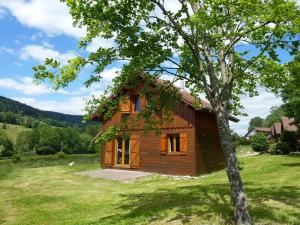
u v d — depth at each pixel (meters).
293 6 6.55
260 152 41.00
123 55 8.88
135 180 20.02
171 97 10.64
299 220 8.47
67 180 19.42
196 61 9.68
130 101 24.59
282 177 16.33
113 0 8.55
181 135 22.03
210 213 9.45
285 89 9.34
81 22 8.48
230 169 8.27
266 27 7.45
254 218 8.77
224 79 9.02
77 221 10.19
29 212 11.77
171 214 9.86
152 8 9.00
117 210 11.35
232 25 7.94
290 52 7.51
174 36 9.16
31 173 23.27
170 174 22.14
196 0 7.75
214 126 25.28
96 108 10.07
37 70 7.86
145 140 23.77
